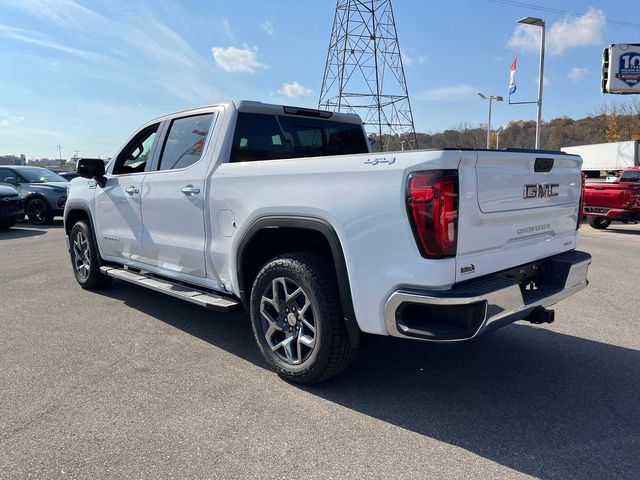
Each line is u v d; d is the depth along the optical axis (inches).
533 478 99.8
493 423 121.4
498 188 119.5
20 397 133.5
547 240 143.6
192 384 141.9
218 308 154.5
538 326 195.8
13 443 111.7
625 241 450.3
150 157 193.8
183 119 182.2
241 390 138.4
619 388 140.9
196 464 104.2
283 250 154.1
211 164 161.5
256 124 171.5
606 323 199.3
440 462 105.1
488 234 118.3
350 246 120.2
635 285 265.3
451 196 107.4
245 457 106.8
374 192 115.2
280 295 142.3
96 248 231.8
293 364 139.8
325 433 116.5
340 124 203.3
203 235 163.6
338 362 132.3
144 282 188.9
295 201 131.2
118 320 199.6
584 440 113.8
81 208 235.1
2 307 217.0
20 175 584.4
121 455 107.2
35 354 163.5
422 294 108.7
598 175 2005.4
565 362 159.8
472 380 146.2
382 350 169.9
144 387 139.8
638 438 114.7
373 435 115.7
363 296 119.3
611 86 1063.0
